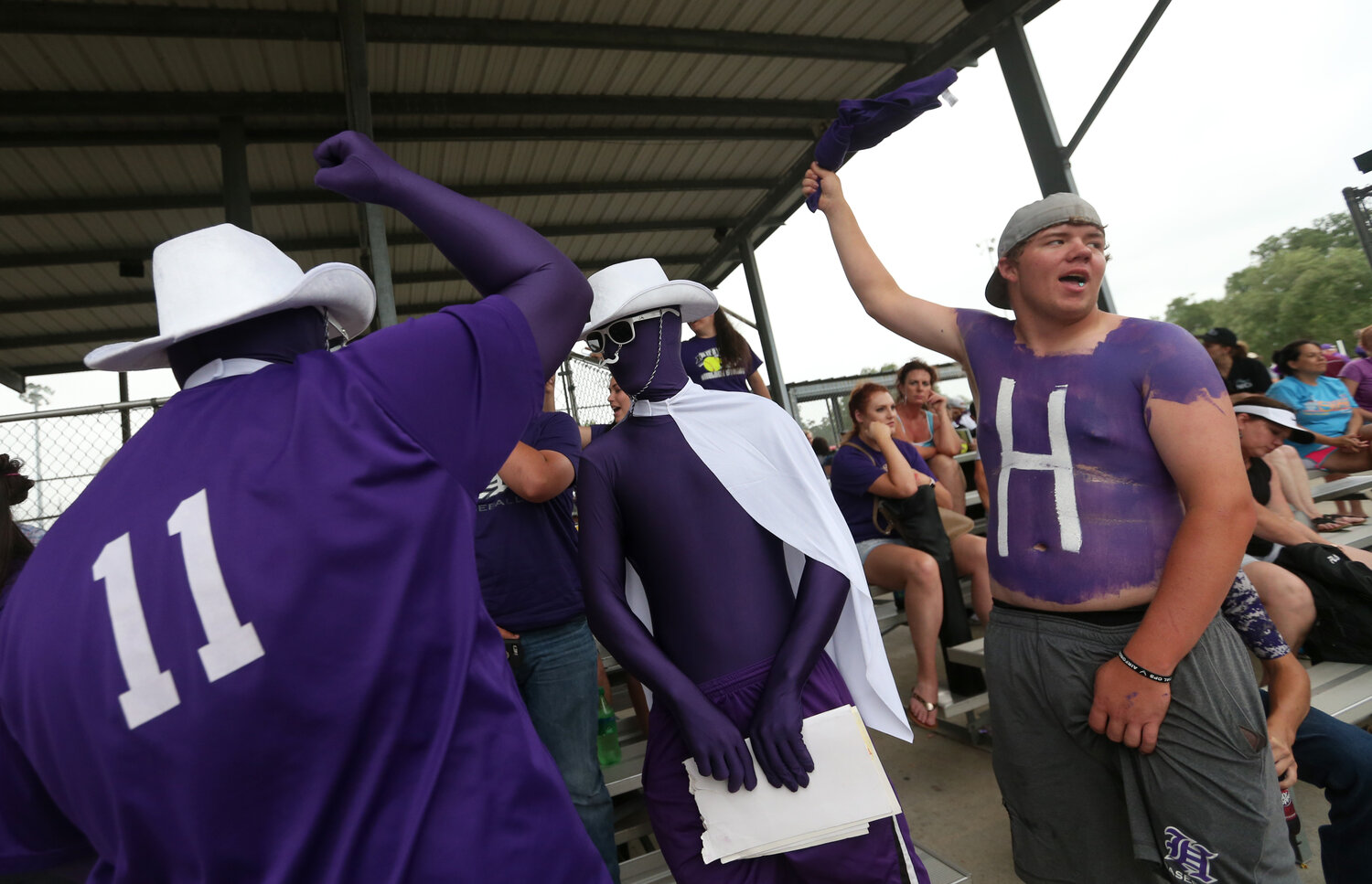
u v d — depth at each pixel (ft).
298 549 2.18
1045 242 4.53
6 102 18.67
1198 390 4.16
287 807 2.12
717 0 20.85
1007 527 4.90
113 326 34.45
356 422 2.39
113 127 20.66
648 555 4.37
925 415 15.23
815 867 3.83
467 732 2.42
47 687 2.18
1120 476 4.49
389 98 21.88
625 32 21.08
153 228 26.23
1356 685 7.48
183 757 2.05
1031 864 5.07
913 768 9.83
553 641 6.15
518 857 2.37
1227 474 4.07
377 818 2.23
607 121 25.79
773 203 31.30
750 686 4.08
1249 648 6.15
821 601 4.12
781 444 4.42
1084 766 4.73
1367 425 16.60
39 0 16.02
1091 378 4.53
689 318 4.83
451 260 3.14
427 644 2.38
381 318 15.23
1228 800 4.19
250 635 2.09
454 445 2.59
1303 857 6.53
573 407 15.21
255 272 2.69
